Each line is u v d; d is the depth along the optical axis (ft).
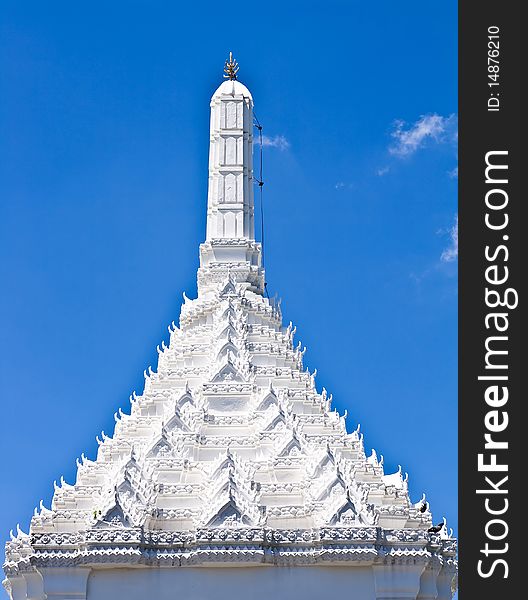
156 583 188.65
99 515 188.75
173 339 252.83
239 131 275.80
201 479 203.00
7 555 200.13
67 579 187.73
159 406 228.63
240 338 236.84
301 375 233.96
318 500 194.39
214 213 270.46
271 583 189.06
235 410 220.84
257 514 190.08
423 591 193.16
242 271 260.62
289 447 207.21
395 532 191.31
